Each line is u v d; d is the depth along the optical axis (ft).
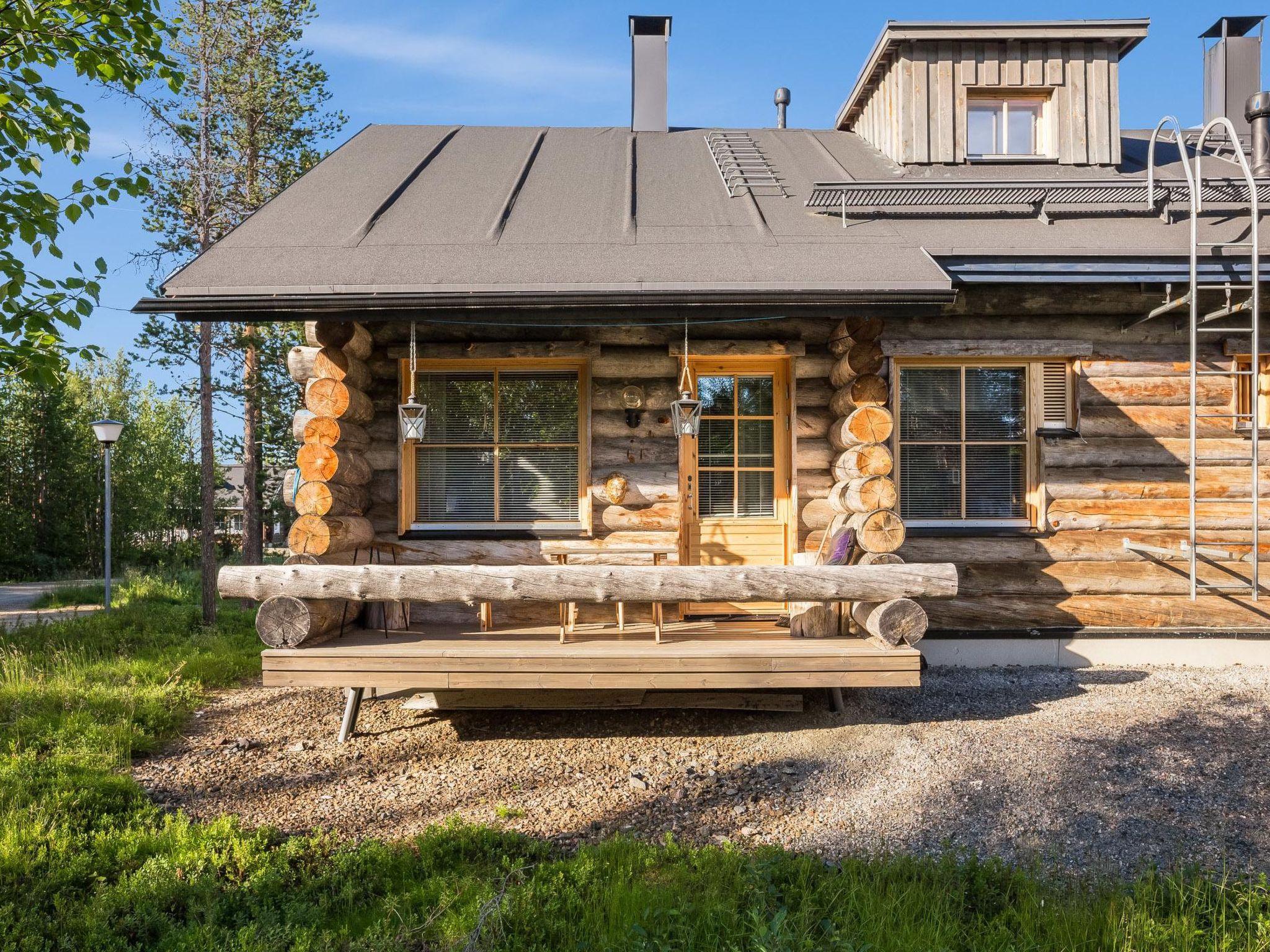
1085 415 22.38
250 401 49.11
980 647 22.17
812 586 16.61
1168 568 22.24
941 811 13.69
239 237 20.11
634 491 21.95
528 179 25.63
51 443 74.90
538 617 21.40
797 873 11.68
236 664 23.22
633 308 18.38
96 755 15.47
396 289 17.48
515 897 10.66
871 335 19.63
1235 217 22.09
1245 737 16.26
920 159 26.50
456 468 22.27
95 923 10.07
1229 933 10.10
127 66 20.11
